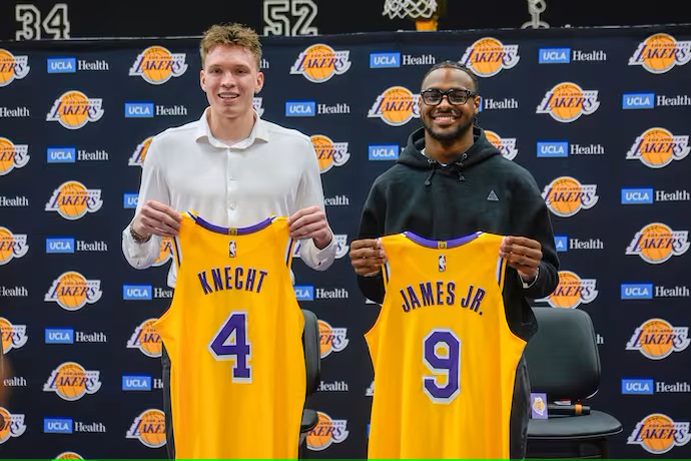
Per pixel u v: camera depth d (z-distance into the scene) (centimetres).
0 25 400
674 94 338
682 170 339
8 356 359
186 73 352
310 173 243
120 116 354
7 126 357
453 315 221
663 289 341
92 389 358
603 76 339
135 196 355
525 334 227
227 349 227
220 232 226
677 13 382
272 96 349
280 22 395
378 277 231
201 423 227
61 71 354
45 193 357
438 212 223
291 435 225
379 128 347
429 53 344
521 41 341
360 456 352
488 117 345
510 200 222
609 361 344
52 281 358
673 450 342
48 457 359
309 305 353
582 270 345
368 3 392
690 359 341
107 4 397
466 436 219
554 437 270
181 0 396
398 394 225
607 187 342
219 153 235
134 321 356
